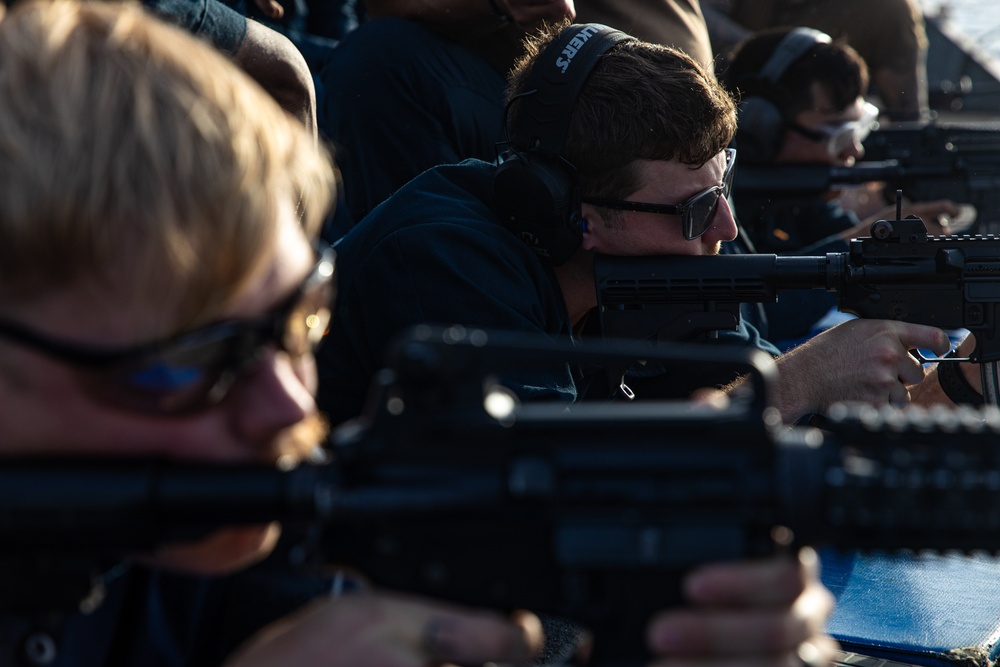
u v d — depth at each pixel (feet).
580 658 3.21
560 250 7.73
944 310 7.97
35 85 2.64
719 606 2.85
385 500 2.93
